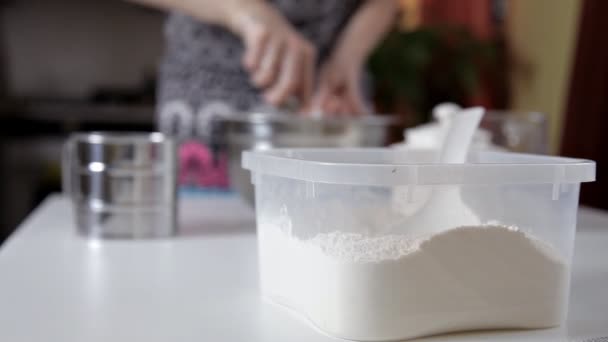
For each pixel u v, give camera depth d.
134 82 2.97
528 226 0.57
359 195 0.56
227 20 1.12
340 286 0.56
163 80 1.35
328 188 0.56
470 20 2.09
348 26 1.22
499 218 0.57
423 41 2.02
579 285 0.69
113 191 0.85
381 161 0.69
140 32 2.95
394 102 2.09
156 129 2.72
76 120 2.70
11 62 2.92
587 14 1.43
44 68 2.93
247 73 1.26
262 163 0.62
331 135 0.92
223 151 1.27
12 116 2.67
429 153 0.70
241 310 0.62
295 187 0.59
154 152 0.86
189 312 0.62
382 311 0.55
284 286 0.61
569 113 1.46
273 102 1.06
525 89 1.96
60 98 2.94
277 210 0.61
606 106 1.41
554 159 0.62
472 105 2.09
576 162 0.59
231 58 1.26
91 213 0.85
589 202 1.42
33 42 2.92
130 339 0.57
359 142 0.94
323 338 0.57
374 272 0.55
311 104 1.11
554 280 0.58
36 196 2.57
